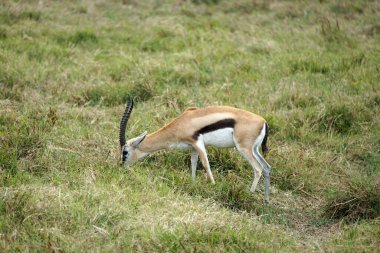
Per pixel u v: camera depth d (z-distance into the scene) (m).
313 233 22.67
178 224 20.47
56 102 32.00
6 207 20.25
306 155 27.89
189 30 45.38
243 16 49.47
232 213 22.61
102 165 25.59
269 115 30.58
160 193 23.48
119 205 21.48
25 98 31.81
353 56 38.78
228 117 25.19
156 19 47.81
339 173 26.97
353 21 47.03
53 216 20.23
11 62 35.75
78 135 28.02
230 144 25.75
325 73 37.62
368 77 35.84
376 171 26.94
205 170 27.19
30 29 42.56
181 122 25.91
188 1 52.91
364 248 19.92
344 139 29.86
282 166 27.17
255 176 25.11
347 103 31.88
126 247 19.17
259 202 24.78
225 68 38.12
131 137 28.56
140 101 33.34
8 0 47.84
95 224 20.36
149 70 36.62
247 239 20.02
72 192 22.11
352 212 23.16
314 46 41.94
